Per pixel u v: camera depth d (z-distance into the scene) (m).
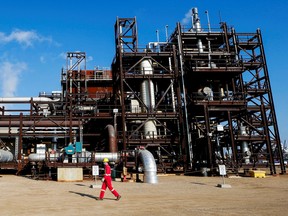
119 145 45.56
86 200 15.36
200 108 43.12
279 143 43.41
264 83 47.94
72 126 45.72
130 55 46.72
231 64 44.53
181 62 45.97
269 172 42.72
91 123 48.25
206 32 48.88
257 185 23.84
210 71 42.69
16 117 44.38
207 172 36.78
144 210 12.14
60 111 49.06
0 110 44.53
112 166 34.75
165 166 41.31
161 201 14.82
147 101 45.19
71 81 59.47
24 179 31.64
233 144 38.19
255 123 46.44
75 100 55.38
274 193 18.19
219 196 16.83
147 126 43.72
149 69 46.84
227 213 11.24
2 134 43.41
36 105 48.62
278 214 10.93
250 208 12.44
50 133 44.56
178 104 45.06
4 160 38.12
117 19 49.34
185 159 41.00
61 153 34.03
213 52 46.53
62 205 13.70
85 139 49.72
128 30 50.00
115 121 42.38
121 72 45.00
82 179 29.94
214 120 48.16
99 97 69.81
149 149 45.31
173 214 11.14
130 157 33.88
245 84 48.22
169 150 46.19
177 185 24.19
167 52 47.84
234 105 41.38
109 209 12.48
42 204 14.05
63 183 26.95
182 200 15.18
